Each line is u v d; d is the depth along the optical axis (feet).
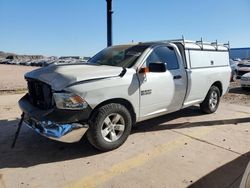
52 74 14.58
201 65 21.42
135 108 16.10
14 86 47.39
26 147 15.97
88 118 14.20
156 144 16.43
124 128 15.62
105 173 12.91
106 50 19.84
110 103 14.93
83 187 11.76
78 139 14.07
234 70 55.31
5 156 14.75
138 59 16.57
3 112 24.02
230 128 19.66
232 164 13.82
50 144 16.37
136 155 14.87
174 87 18.35
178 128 19.51
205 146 16.17
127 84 15.33
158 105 17.48
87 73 14.37
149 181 12.19
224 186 11.80
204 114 23.39
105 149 15.08
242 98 33.55
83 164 13.83
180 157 14.62
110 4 25.05
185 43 20.27
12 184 11.97
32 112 14.70
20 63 223.10
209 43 23.30
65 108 13.55
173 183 12.02
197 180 12.27
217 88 23.58
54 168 13.43
